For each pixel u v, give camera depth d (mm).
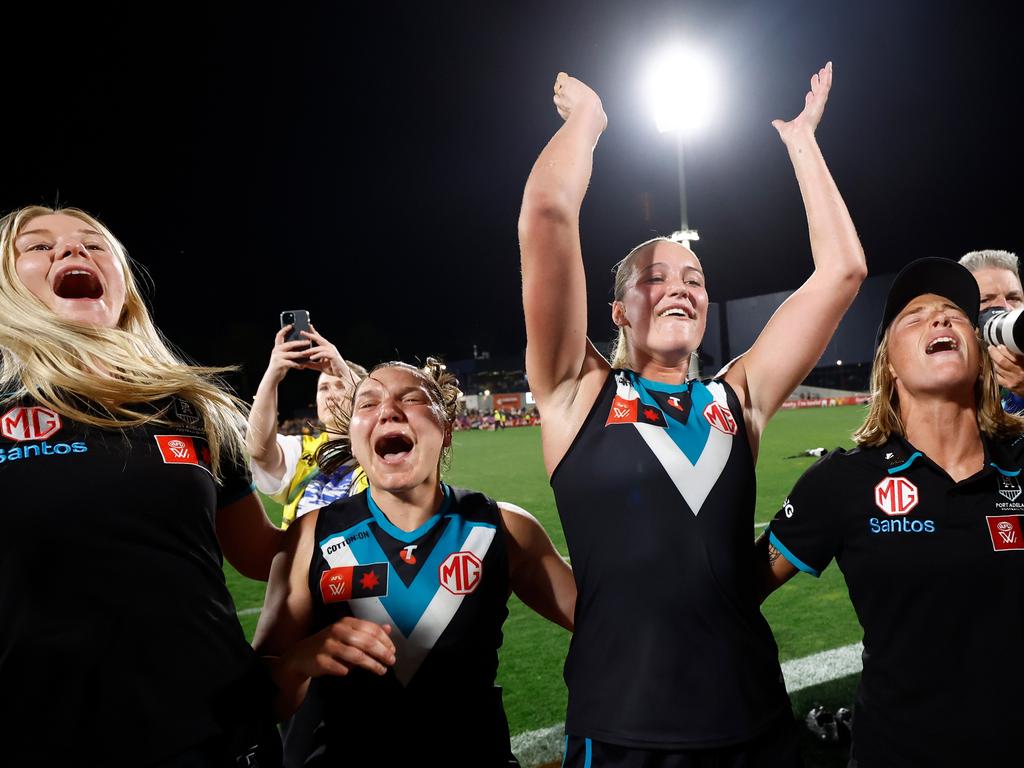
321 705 1961
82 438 1450
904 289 1950
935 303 1862
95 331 1619
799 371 1960
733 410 1835
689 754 1525
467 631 1869
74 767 1280
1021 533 1650
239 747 1483
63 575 1330
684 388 1868
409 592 1868
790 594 5191
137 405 1589
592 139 1824
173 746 1352
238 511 1919
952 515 1704
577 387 1872
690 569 1619
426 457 1921
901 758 1643
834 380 45281
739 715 1562
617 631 1626
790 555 1965
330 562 1934
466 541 1952
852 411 31719
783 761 1601
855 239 2008
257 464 2975
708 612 1607
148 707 1350
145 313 1886
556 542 7559
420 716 1796
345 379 3000
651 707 1554
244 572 2145
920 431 1879
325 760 1786
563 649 4336
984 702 1587
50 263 1641
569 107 1911
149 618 1392
